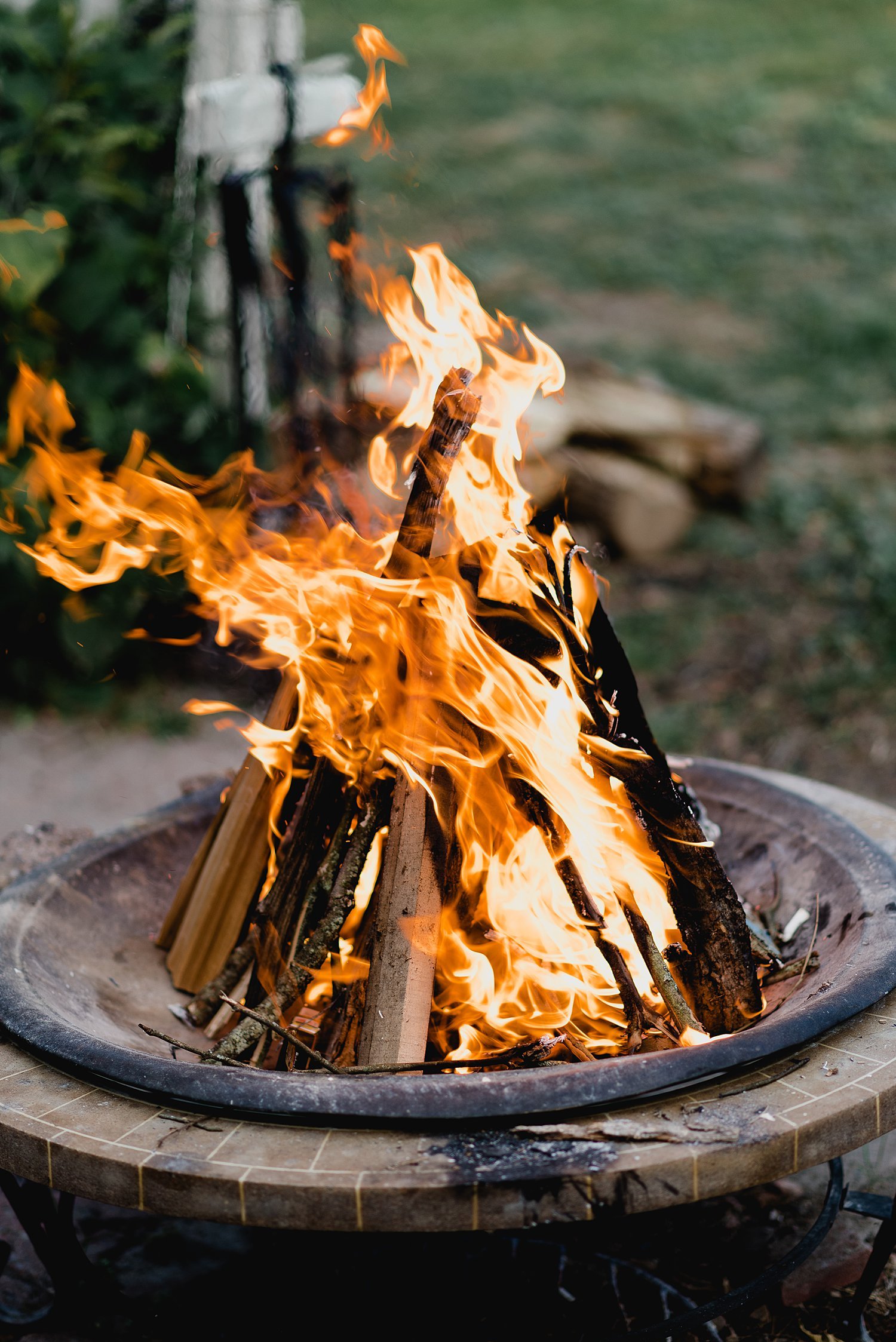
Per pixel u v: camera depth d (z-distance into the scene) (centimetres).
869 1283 219
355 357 468
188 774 466
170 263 495
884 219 1084
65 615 485
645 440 624
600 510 605
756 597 575
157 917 265
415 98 1386
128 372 489
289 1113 176
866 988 195
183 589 482
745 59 1463
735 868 266
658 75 1436
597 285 1005
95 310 475
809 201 1127
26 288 434
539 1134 172
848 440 746
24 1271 250
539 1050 208
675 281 1005
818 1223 213
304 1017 242
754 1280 226
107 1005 230
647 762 213
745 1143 170
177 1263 249
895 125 1253
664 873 223
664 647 541
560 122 1321
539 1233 243
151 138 466
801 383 833
